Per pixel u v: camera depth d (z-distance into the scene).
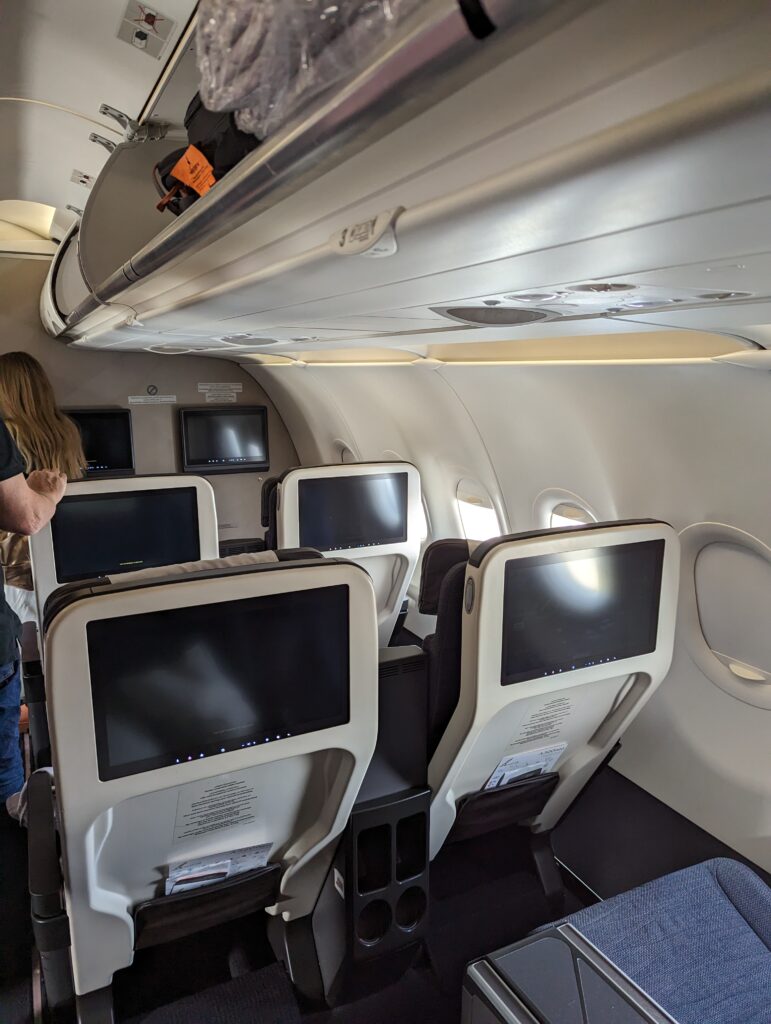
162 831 1.72
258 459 7.39
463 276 1.24
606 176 0.63
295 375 5.95
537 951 1.62
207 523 3.39
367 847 2.05
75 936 1.76
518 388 3.33
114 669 1.44
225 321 2.52
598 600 2.06
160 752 1.55
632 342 2.46
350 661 1.70
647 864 2.91
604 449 3.11
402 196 0.84
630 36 0.44
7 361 4.14
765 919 2.01
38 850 1.87
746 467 2.45
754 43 0.41
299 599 1.60
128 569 3.28
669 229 0.81
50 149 3.28
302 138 0.73
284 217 1.05
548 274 1.19
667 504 2.89
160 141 2.81
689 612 2.84
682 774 2.94
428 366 3.71
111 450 6.71
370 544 4.00
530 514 4.05
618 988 1.52
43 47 2.27
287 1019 2.10
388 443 5.54
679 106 0.49
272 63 0.70
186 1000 2.14
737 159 0.55
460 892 2.77
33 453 4.21
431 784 2.17
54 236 6.04
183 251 1.46
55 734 1.42
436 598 3.35
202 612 1.50
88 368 6.58
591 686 2.21
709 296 1.40
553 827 2.81
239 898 2.03
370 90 0.59
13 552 4.00
